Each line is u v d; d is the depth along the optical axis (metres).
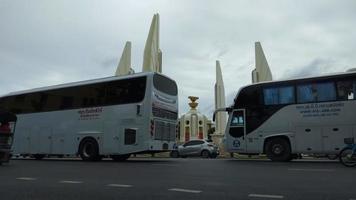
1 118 16.31
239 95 19.73
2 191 8.42
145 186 9.09
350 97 17.06
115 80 19.91
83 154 20.03
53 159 23.27
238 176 11.05
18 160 21.56
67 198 7.51
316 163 16.58
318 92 17.75
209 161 19.11
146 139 18.33
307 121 17.77
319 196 7.45
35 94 22.86
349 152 14.65
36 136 22.09
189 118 54.25
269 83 19.03
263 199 7.20
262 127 18.81
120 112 19.25
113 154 19.14
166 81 20.06
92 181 10.16
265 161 18.61
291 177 10.66
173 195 7.73
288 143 18.14
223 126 48.38
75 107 20.89
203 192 8.06
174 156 32.62
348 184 9.14
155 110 18.81
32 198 7.53
